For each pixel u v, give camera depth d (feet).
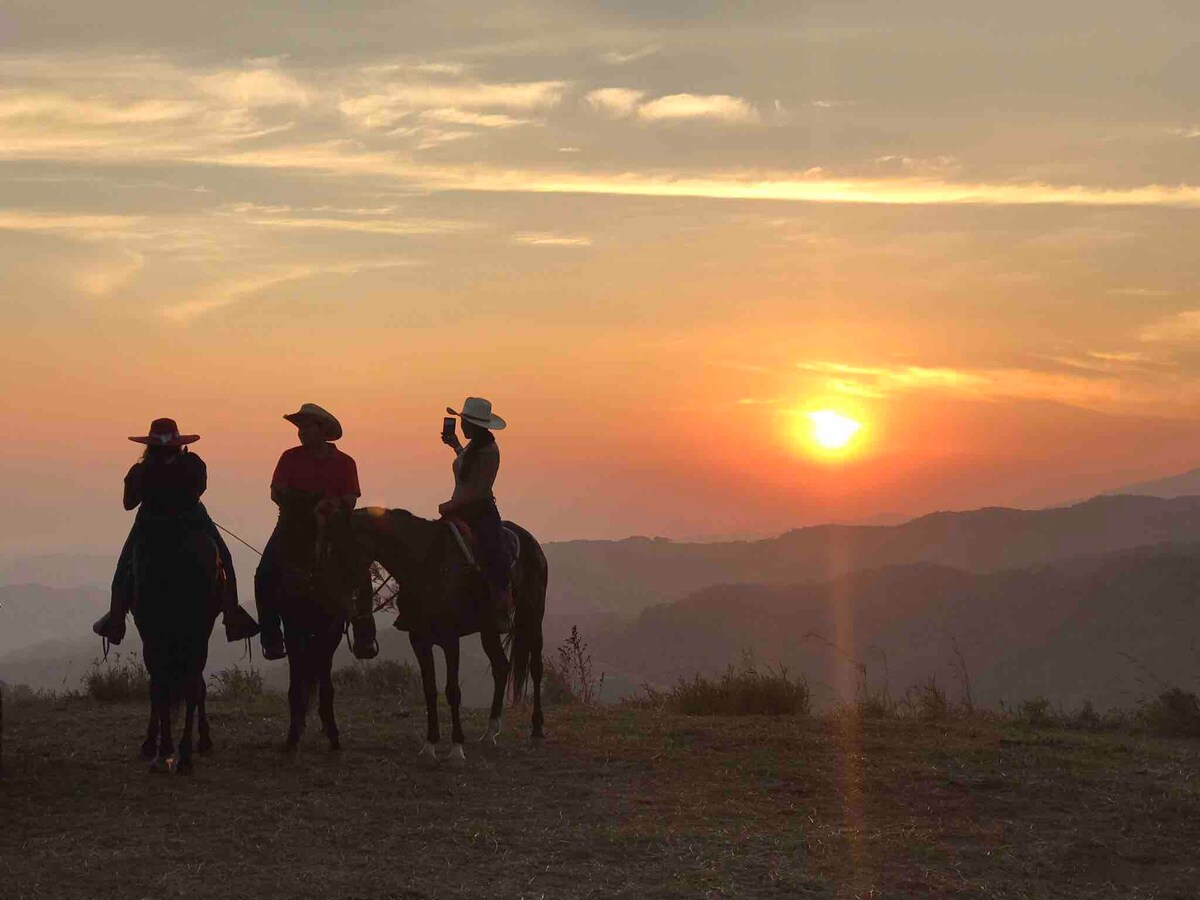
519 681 46.16
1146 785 36.94
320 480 39.88
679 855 29.99
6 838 30.99
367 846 30.58
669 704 57.41
